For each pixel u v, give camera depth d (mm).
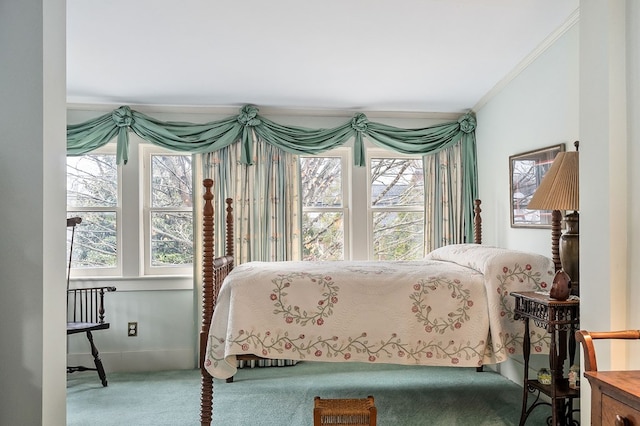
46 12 1835
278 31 2783
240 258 3756
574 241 2402
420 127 4035
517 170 3322
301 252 3863
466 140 4000
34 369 1784
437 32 2826
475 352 2520
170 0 2451
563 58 2826
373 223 4039
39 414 1779
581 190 2049
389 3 2531
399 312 2539
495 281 2594
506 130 3488
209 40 2857
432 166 3969
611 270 1864
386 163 4055
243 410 2830
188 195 3898
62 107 1962
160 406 2898
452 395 3068
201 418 2520
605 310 1891
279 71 3275
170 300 3754
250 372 3598
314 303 2523
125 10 2523
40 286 1795
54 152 1890
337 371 3600
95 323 3371
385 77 3410
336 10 2584
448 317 2555
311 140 3855
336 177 4031
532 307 2367
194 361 3746
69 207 3748
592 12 1965
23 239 1790
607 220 1878
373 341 2510
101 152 3787
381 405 2900
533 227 3129
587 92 2002
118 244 3789
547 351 2561
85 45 2855
